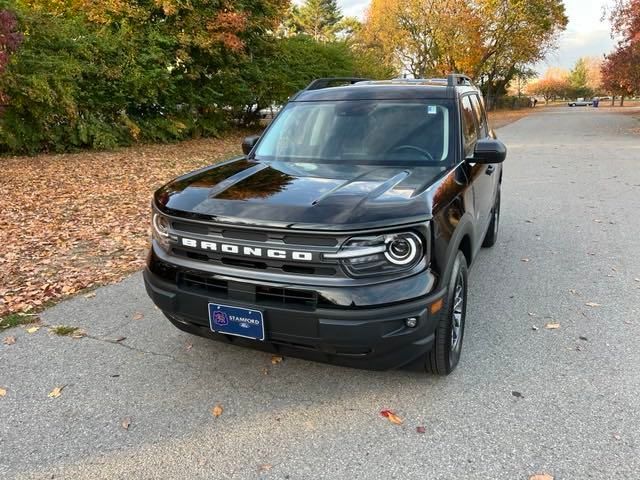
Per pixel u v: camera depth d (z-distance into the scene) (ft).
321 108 14.46
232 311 9.53
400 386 10.97
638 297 15.35
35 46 47.70
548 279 16.98
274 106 84.12
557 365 11.68
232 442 9.36
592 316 14.16
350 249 8.83
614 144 58.59
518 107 231.50
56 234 22.81
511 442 9.18
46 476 8.57
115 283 17.01
